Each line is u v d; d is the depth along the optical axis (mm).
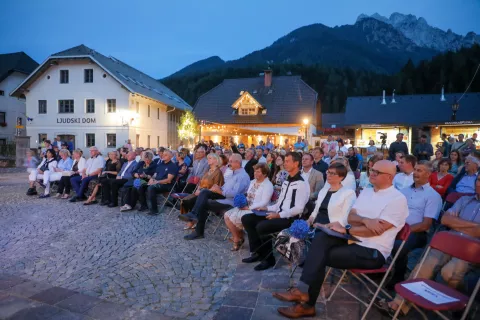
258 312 3389
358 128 24828
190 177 8000
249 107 32656
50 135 27312
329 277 4227
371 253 3199
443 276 3309
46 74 27219
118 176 8891
